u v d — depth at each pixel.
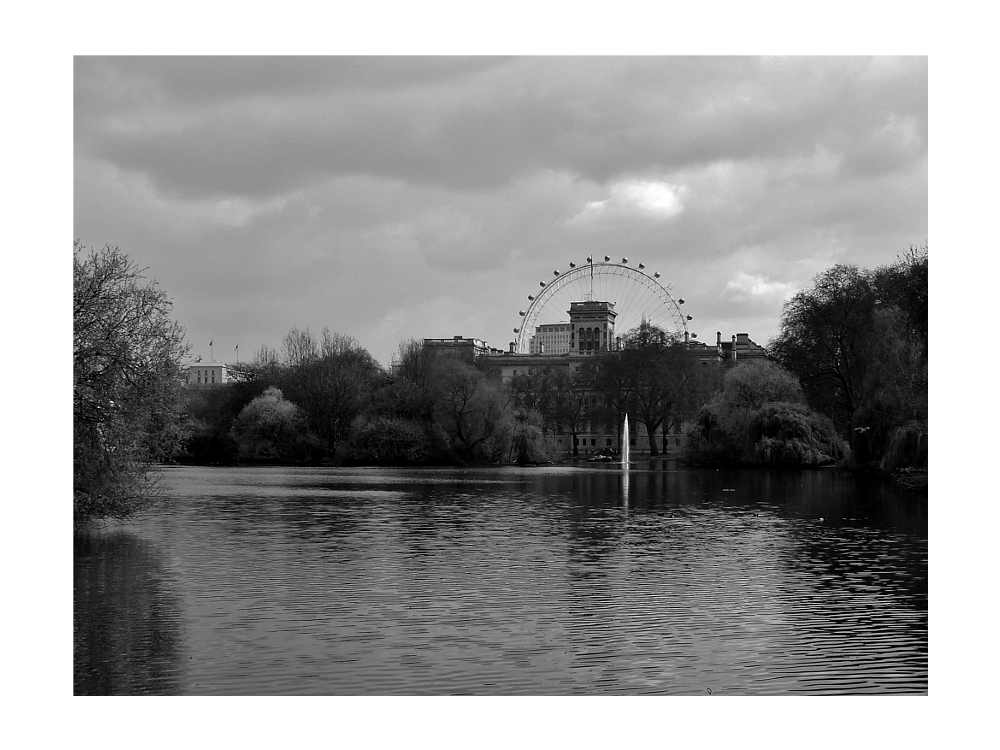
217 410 149.00
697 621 30.17
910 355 85.06
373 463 130.50
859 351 101.31
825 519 56.28
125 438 42.75
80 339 40.84
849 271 110.50
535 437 135.12
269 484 90.06
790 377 116.38
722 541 47.19
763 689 24.06
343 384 137.50
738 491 78.00
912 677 25.06
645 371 174.00
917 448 82.06
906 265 93.69
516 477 102.75
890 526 52.69
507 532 51.00
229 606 31.92
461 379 132.25
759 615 30.91
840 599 33.22
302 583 35.84
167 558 41.44
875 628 29.42
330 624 29.59
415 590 34.62
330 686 24.11
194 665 25.52
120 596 33.44
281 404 137.25
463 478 101.00
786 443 108.62
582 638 28.12
